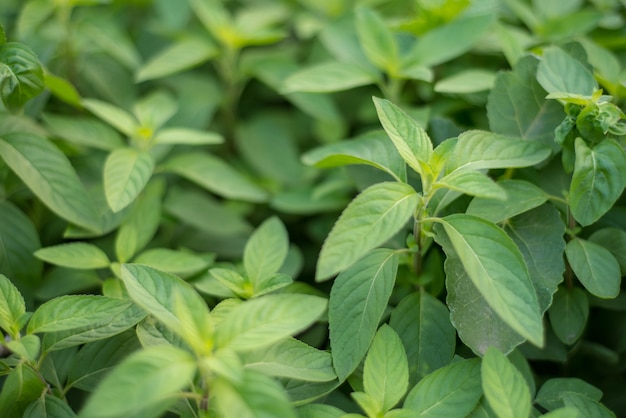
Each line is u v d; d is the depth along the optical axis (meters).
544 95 0.52
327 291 0.57
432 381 0.47
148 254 0.53
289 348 0.48
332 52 0.62
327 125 0.65
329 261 0.45
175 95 0.66
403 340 0.50
